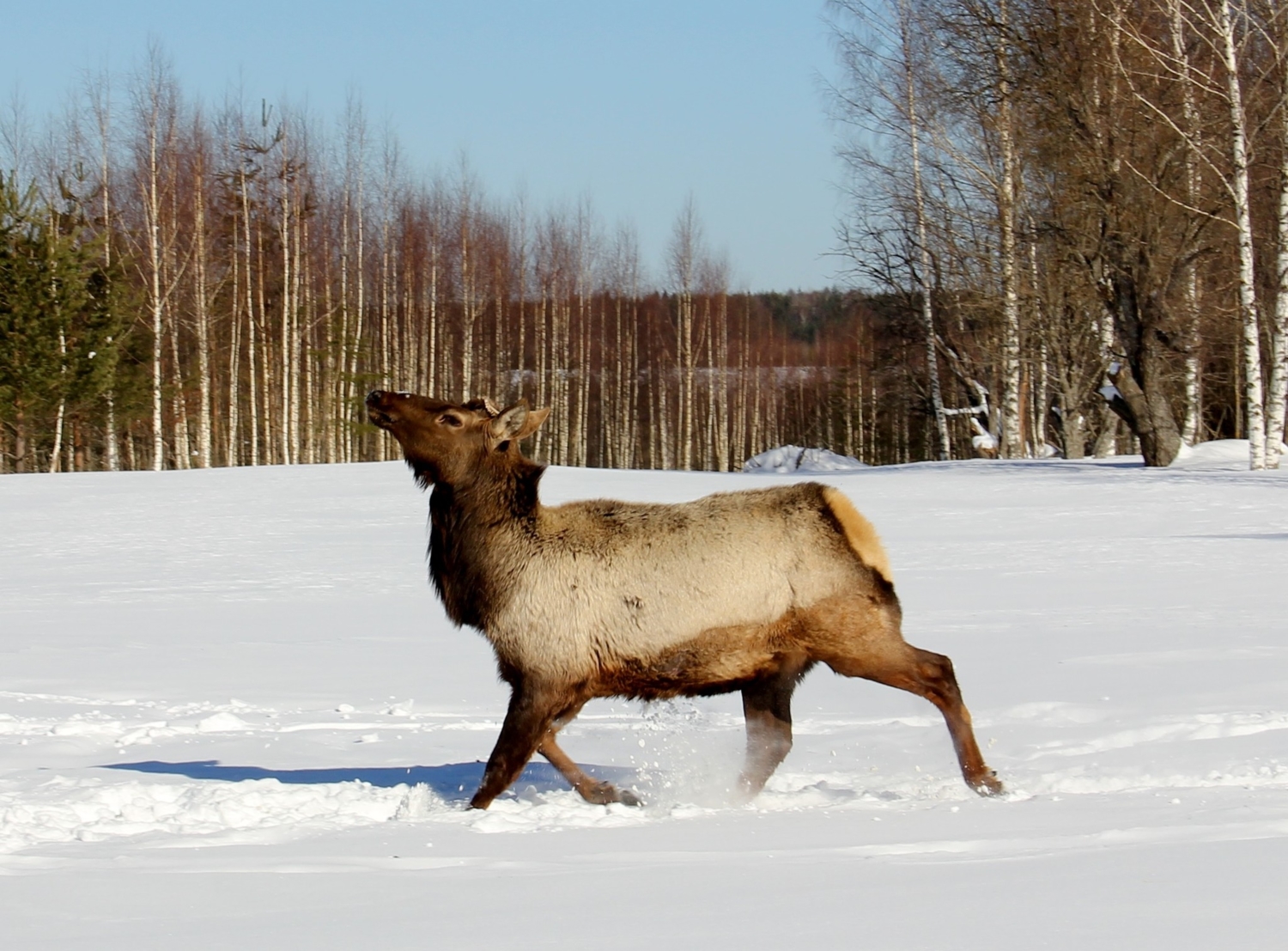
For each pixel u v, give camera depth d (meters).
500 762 7.16
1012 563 20.55
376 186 73.69
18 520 29.38
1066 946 3.71
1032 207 46.16
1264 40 37.66
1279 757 7.32
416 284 77.00
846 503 7.46
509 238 82.56
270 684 11.79
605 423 89.44
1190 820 5.63
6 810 6.46
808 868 4.92
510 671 7.36
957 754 7.42
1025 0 38.72
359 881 4.87
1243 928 3.82
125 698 11.06
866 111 50.53
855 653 7.32
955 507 29.83
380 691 11.42
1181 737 8.20
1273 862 4.64
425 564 22.14
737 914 4.20
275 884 4.82
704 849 5.49
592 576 7.29
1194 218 37.44
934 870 4.77
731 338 101.25
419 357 77.50
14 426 52.84
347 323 70.38
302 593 18.91
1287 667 10.86
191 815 6.40
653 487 34.50
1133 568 19.56
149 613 16.98
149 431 67.44
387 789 7.10
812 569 7.28
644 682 7.33
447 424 7.55
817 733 9.14
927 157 50.06
